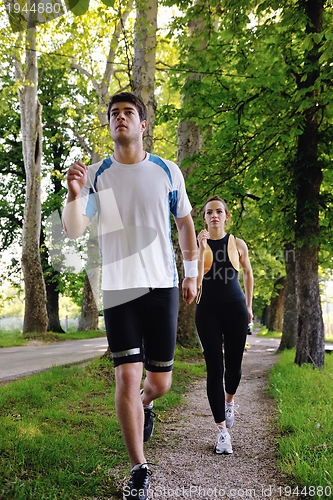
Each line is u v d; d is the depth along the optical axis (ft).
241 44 28.43
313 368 26.23
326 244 29.58
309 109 27.48
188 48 31.14
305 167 28.19
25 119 53.72
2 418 12.59
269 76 27.53
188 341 36.09
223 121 31.89
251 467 10.21
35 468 9.28
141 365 8.73
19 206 80.69
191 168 37.09
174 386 21.66
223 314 12.16
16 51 45.78
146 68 27.55
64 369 22.24
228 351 12.67
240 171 30.76
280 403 15.78
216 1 28.22
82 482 8.82
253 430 13.34
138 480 8.02
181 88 30.71
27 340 51.85
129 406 8.31
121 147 8.86
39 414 13.44
